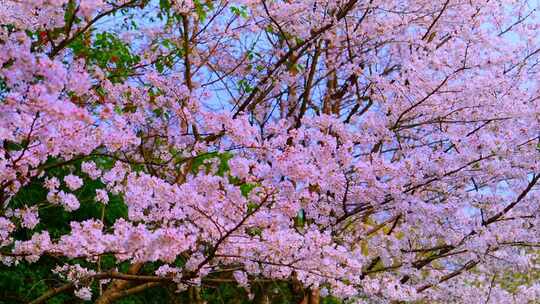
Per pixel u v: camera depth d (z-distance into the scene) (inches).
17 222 206.7
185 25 263.9
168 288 323.9
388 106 281.1
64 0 132.8
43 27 176.1
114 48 279.3
